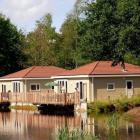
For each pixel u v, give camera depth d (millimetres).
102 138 33375
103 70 60406
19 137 36656
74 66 100062
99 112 54625
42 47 105250
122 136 34188
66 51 103500
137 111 46594
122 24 45469
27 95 64438
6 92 70125
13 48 93875
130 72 61219
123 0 44656
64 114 54750
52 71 72562
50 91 65750
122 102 55438
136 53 45156
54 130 40000
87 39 48219
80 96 60438
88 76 59031
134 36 43875
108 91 60219
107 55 48219
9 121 49156
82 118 48594
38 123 46094
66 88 63625
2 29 92812
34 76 70500
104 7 46156
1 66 91812
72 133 33219
